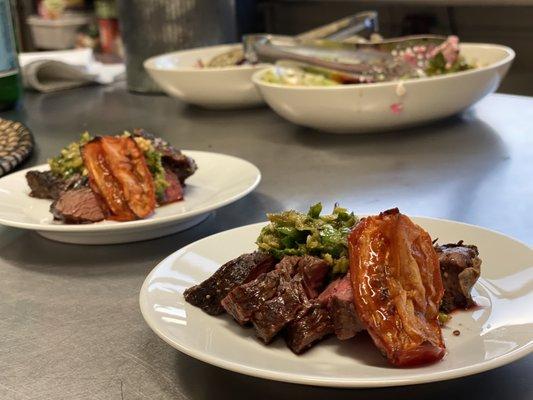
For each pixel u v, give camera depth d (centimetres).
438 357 37
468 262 43
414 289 39
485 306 43
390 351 37
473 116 92
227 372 41
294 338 40
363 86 82
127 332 46
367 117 85
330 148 85
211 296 44
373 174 74
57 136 100
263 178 76
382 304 38
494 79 88
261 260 45
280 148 87
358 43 95
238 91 105
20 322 49
